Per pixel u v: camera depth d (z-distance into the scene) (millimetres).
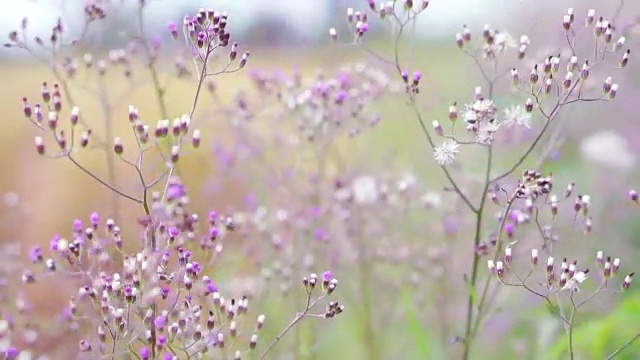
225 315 719
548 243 739
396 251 857
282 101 837
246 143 861
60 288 785
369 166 875
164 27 775
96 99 765
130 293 690
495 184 734
